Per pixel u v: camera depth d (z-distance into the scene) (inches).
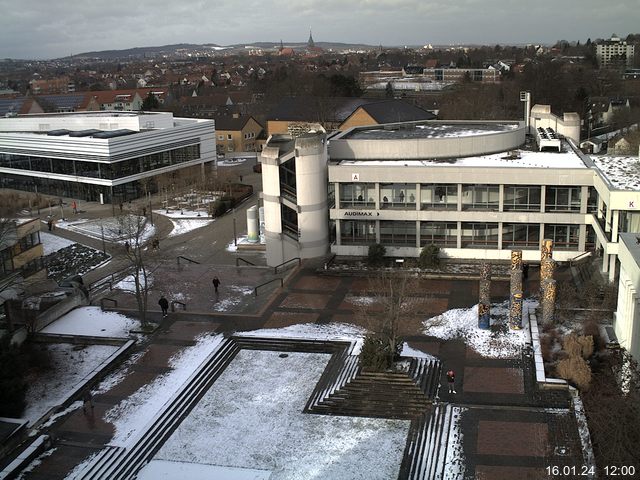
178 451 1489.9
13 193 4311.0
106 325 2177.7
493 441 1457.9
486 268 1974.7
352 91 7244.1
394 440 1491.1
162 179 4082.2
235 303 2314.2
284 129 5841.5
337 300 2294.5
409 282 2353.6
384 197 2684.5
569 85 7268.7
